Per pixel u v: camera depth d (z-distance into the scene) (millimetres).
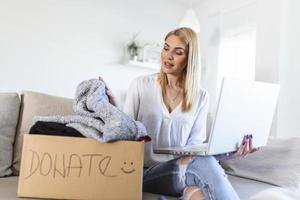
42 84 3326
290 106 2045
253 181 1576
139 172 1036
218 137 1065
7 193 1042
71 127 1088
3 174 1274
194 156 1175
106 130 1017
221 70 3256
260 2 2250
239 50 3039
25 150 1008
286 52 2092
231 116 1083
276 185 1515
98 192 1010
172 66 1350
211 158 1180
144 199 1157
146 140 1100
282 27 2092
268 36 2170
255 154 1621
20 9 3199
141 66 3791
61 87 3428
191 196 1131
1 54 3115
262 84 1213
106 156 1026
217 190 1072
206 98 1464
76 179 1008
